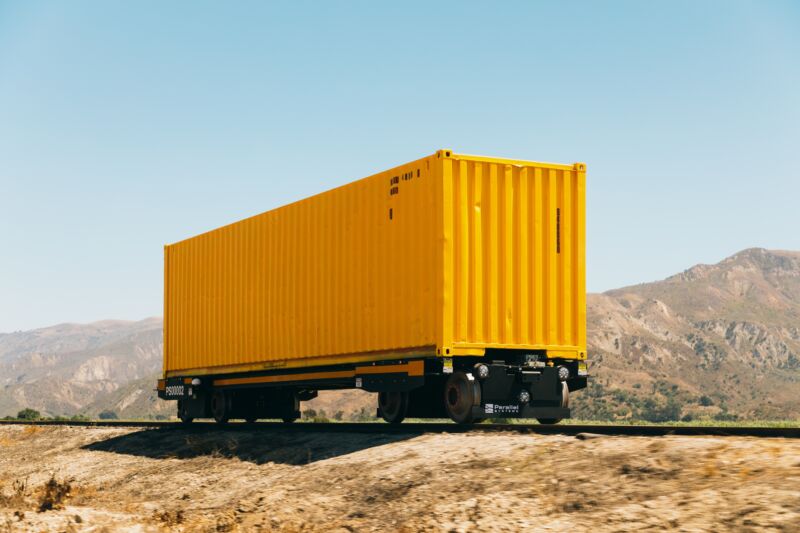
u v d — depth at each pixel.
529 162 16.55
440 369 15.92
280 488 13.10
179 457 18.78
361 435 15.89
